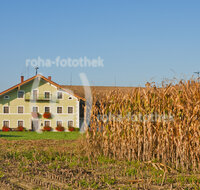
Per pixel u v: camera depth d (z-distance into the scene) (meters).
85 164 10.50
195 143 10.00
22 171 9.61
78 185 7.89
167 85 10.63
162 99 10.52
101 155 11.50
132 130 10.84
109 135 11.39
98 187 7.68
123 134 11.05
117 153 11.08
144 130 10.54
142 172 9.20
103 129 11.48
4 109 44.34
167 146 10.06
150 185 7.68
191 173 9.22
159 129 10.52
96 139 11.54
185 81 10.38
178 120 10.04
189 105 9.98
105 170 9.50
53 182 8.25
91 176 8.79
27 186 7.89
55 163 10.79
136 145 10.77
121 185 7.87
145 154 10.51
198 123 9.91
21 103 44.81
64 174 9.16
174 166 9.84
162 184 7.90
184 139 9.88
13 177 8.85
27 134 36.62
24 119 44.72
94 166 10.19
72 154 12.48
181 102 10.36
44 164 10.89
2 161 11.48
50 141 20.52
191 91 10.30
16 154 12.79
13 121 44.50
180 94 10.35
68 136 31.95
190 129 9.92
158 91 10.66
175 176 8.76
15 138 27.97
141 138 10.63
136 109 10.97
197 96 10.18
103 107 11.61
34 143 19.03
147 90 10.87
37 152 13.09
